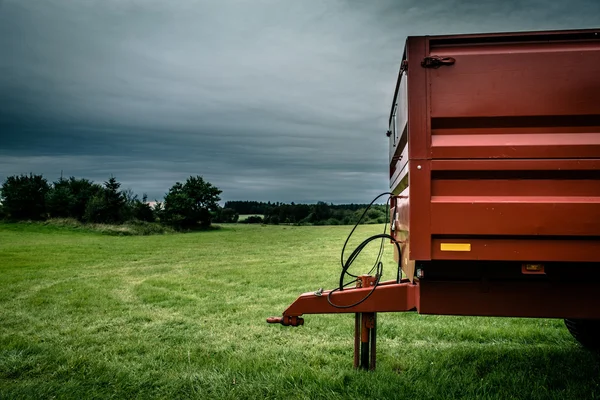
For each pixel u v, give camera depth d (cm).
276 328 702
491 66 330
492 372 455
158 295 1045
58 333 690
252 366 495
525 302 354
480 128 335
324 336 645
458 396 399
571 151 321
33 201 4756
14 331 707
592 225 315
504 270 354
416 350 553
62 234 4075
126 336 664
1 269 1608
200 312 844
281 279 1302
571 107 324
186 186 5753
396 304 413
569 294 350
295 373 454
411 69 338
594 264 341
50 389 436
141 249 2605
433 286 365
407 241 375
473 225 326
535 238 324
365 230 4419
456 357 511
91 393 430
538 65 327
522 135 332
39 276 1429
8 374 492
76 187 5053
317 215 7138
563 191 325
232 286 1195
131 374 480
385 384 409
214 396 418
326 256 2045
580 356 495
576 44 328
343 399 389
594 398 382
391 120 531
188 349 582
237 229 5706
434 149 332
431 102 335
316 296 433
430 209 330
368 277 436
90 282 1293
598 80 323
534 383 418
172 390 435
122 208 5009
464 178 334
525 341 598
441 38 336
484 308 358
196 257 2112
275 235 4141
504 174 329
